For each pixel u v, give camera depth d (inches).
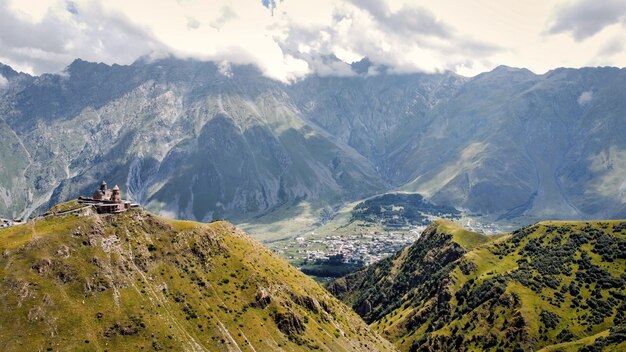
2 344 7608.3
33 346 7696.9
